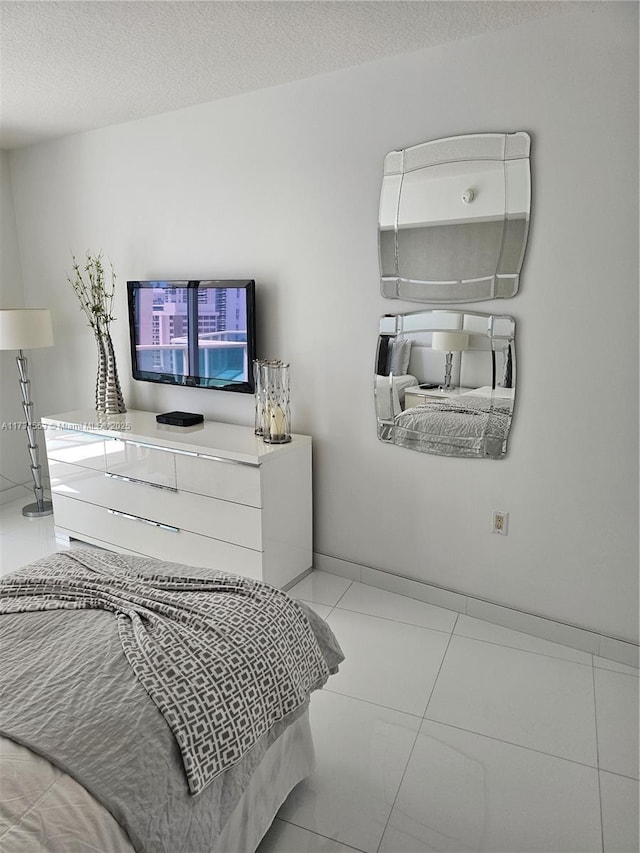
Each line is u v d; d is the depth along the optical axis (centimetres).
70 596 182
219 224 333
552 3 215
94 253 393
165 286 351
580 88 224
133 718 133
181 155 339
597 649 257
